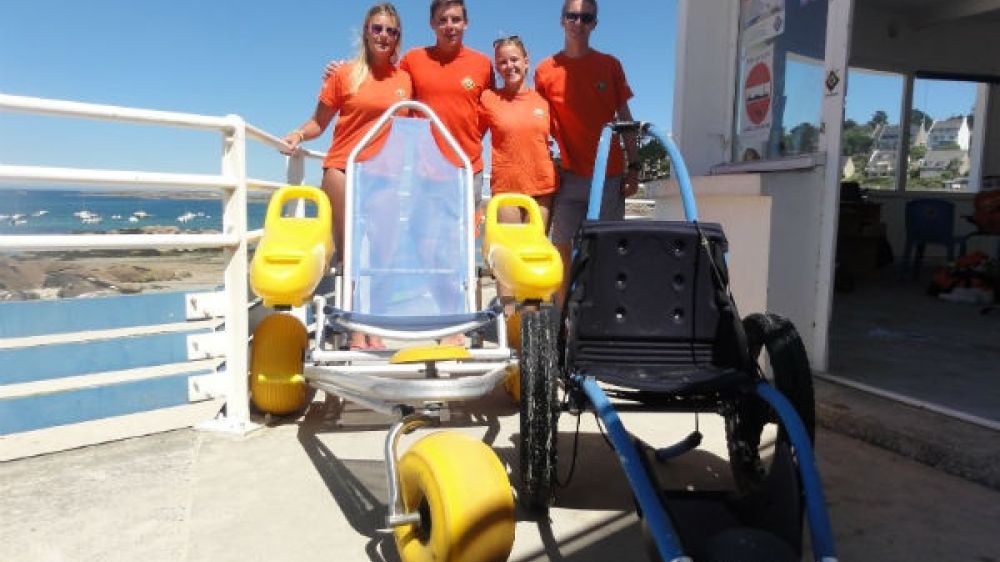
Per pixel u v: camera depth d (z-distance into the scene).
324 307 3.55
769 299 4.52
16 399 3.38
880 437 3.41
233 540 2.57
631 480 2.07
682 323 2.76
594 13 4.41
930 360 4.56
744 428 2.90
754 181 4.44
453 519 1.95
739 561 1.70
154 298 3.69
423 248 3.87
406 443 3.51
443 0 4.34
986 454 3.02
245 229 3.71
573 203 4.61
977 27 9.67
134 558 2.45
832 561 1.85
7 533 2.61
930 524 2.67
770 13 5.03
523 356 2.61
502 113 4.39
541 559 2.45
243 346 3.71
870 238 8.59
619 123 3.24
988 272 7.05
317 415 3.93
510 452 3.43
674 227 2.71
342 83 4.34
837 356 4.66
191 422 3.98
